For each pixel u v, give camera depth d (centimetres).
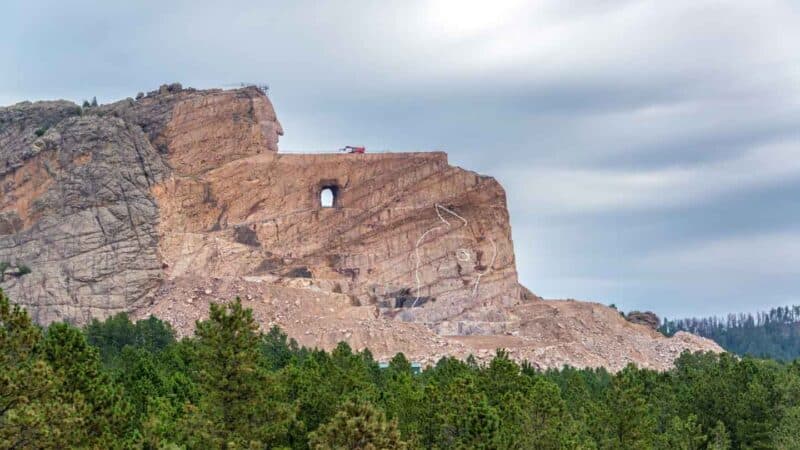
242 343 17762
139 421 18600
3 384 13100
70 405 14775
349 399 17475
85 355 18162
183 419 17250
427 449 19150
